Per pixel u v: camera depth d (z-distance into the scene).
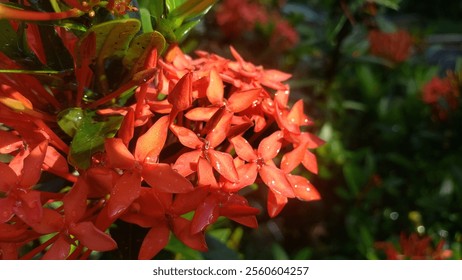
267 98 0.22
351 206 0.52
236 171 0.19
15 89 0.20
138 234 0.22
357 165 0.54
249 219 0.19
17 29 0.21
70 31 0.21
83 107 0.20
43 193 0.19
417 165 0.55
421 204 0.50
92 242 0.18
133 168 0.18
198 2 0.21
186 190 0.18
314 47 0.63
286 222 0.53
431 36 0.96
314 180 0.54
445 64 0.90
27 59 0.20
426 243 0.37
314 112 0.60
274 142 0.21
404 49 0.65
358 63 0.64
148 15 0.21
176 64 0.22
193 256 0.26
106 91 0.21
